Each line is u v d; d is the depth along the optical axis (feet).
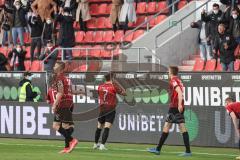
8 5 158.30
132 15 146.82
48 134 111.75
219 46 120.98
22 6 151.64
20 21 151.12
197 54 134.62
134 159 82.38
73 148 91.25
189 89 99.71
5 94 115.34
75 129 109.09
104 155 87.15
